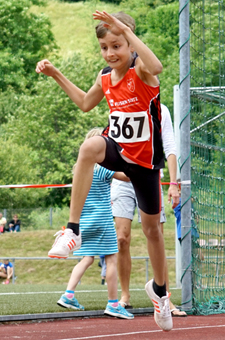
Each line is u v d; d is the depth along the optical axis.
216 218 7.62
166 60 61.75
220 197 7.70
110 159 4.16
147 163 4.21
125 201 7.19
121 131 4.16
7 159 48.22
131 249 26.81
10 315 5.90
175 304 7.46
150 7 80.56
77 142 55.16
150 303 7.70
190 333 4.93
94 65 59.84
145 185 4.29
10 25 72.81
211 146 7.80
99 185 6.77
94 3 98.12
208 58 8.06
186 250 6.97
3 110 64.38
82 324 5.78
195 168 7.29
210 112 8.25
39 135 56.06
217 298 7.63
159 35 69.50
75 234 4.14
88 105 4.75
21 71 70.25
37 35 74.44
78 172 4.08
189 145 7.05
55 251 4.08
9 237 28.47
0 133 56.84
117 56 4.02
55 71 4.75
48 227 33.72
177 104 10.40
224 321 6.02
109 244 6.64
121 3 83.69
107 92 4.24
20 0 73.44
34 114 56.06
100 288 11.76
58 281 22.66
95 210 6.69
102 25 4.01
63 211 35.47
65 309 6.73
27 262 24.06
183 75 7.07
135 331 5.12
